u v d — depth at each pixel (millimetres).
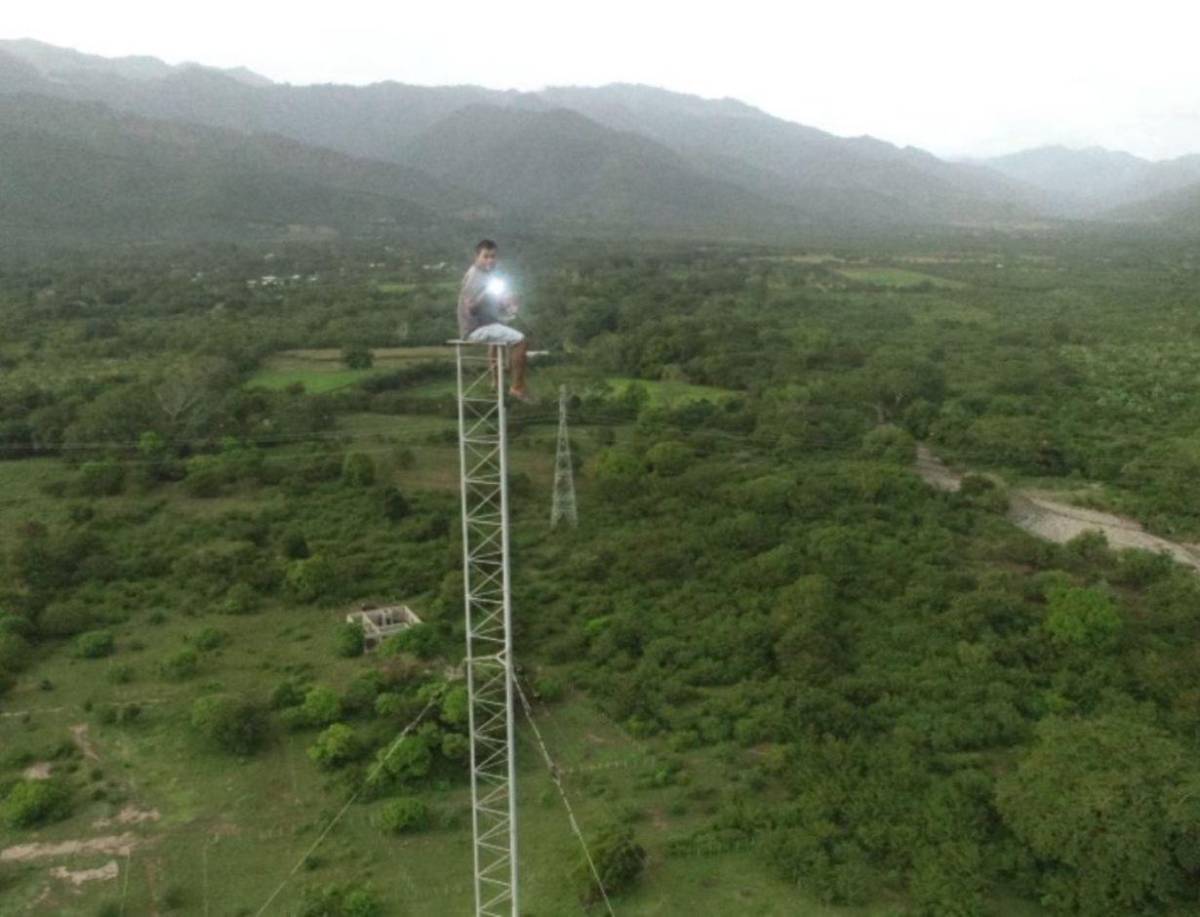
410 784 33375
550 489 63312
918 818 30266
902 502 59844
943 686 38375
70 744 35781
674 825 31516
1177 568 51688
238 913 27516
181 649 42781
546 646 42656
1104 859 27172
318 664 42062
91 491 61938
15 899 28109
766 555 50188
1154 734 32062
